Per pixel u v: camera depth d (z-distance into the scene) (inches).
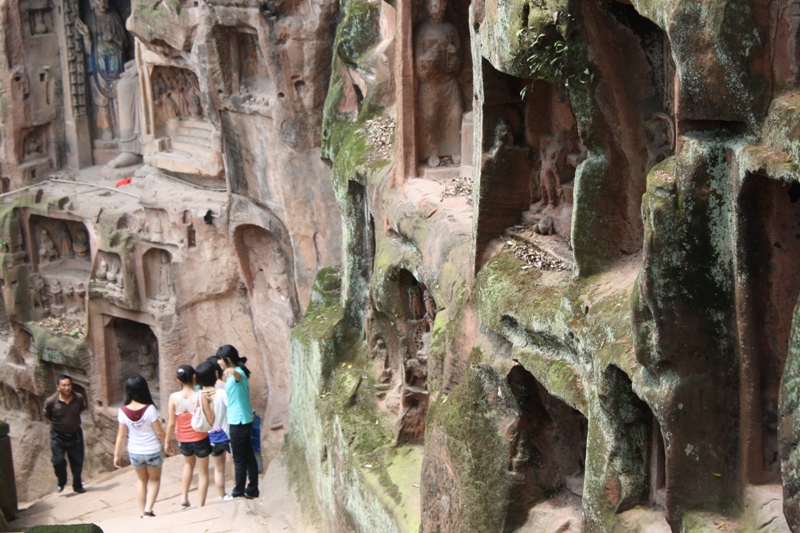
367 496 350.9
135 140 701.3
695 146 187.2
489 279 265.9
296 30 492.1
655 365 199.5
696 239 191.2
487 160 269.4
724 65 178.1
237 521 443.8
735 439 200.1
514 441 266.1
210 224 605.6
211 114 557.6
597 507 222.8
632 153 227.1
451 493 279.3
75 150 715.4
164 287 645.3
